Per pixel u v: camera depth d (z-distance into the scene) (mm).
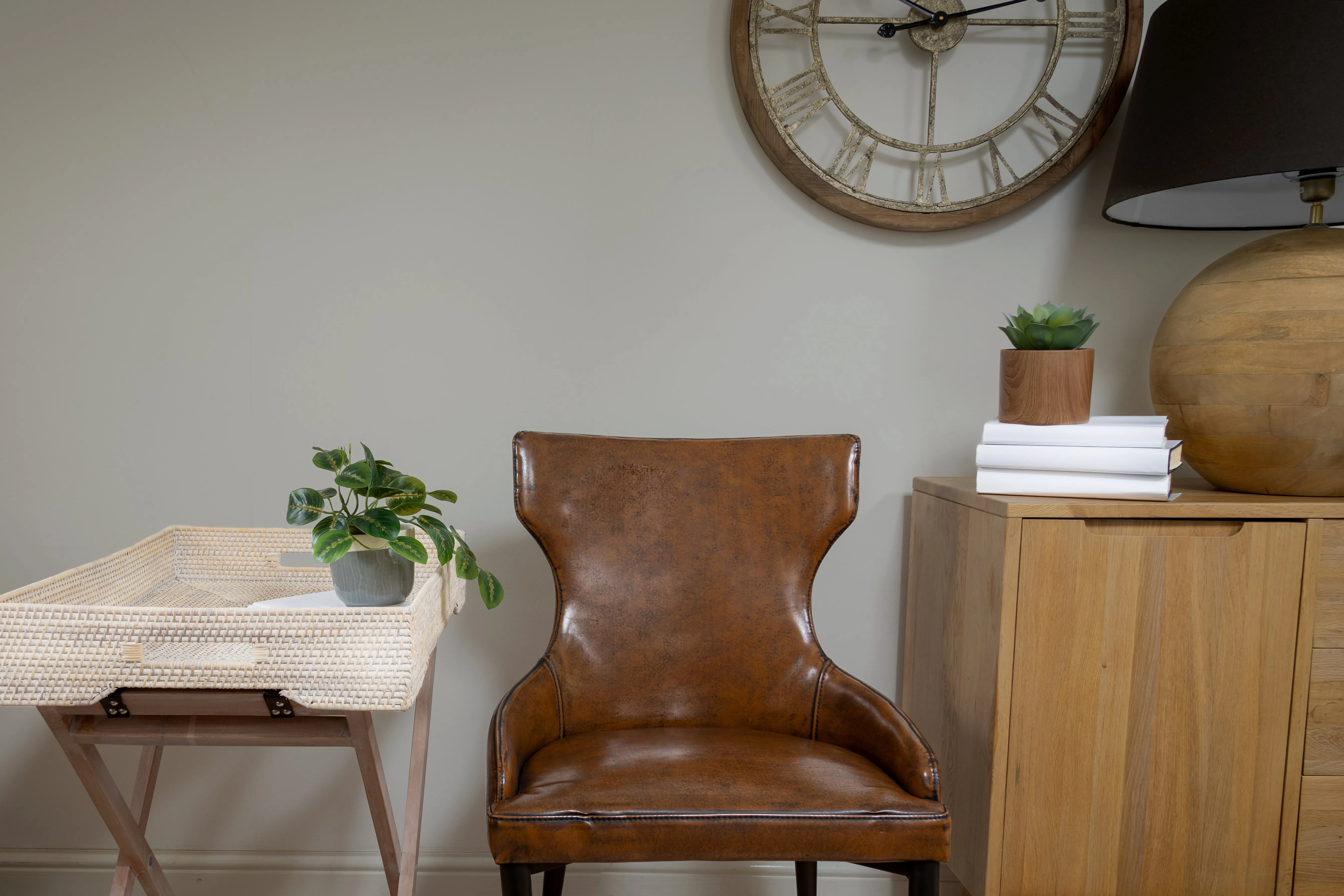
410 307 1562
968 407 1601
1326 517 1155
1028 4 1531
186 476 1576
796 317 1584
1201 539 1160
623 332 1579
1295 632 1173
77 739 1002
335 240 1548
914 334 1591
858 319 1588
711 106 1550
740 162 1559
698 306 1578
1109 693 1175
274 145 1532
